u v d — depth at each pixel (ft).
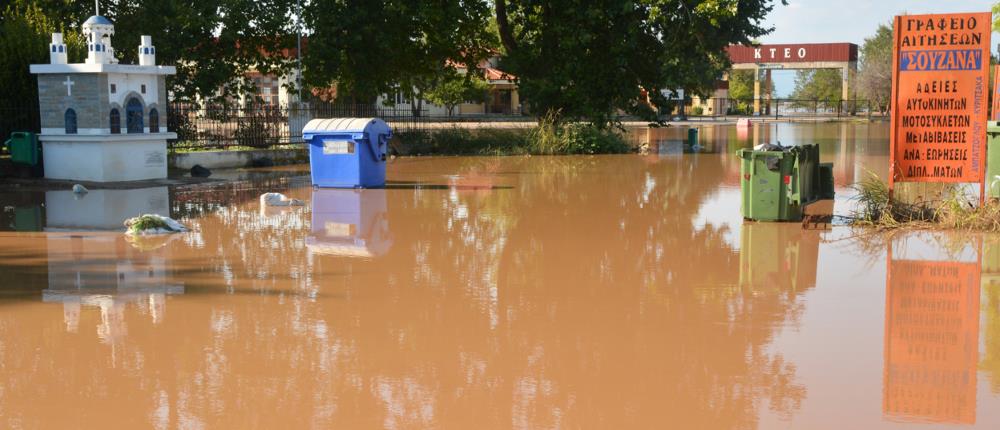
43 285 26.48
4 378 17.80
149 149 59.57
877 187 40.78
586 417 15.75
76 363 18.81
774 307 23.88
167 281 27.14
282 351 19.74
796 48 274.36
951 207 38.19
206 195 51.96
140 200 48.75
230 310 23.43
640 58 96.27
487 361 19.04
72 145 56.70
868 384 17.46
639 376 18.02
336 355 19.47
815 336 20.95
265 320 22.41
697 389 17.20
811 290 25.98
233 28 88.22
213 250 32.76
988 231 36.81
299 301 24.50
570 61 92.07
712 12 86.69
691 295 25.35
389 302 24.43
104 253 31.99
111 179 56.90
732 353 19.57
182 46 86.22
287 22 90.53
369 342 20.48
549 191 54.49
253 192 53.98
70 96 55.88
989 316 22.82
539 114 99.14
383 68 96.48
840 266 29.71
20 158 57.06
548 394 16.97
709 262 30.55
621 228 38.65
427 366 18.70
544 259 31.17
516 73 97.60
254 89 94.22
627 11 86.53
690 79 97.66
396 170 71.05
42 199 48.44
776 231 37.63
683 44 92.89
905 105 38.17
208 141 79.51
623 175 65.98
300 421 15.57
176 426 15.29
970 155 37.68
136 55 85.35
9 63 61.62
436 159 84.12
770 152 39.96
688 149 98.48
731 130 151.33
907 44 37.73
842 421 15.51
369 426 15.37
